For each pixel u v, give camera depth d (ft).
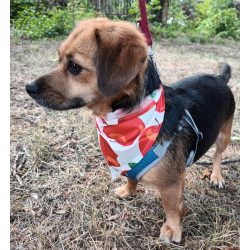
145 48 0.84
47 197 1.15
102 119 0.92
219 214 1.12
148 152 0.89
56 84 0.90
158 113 0.88
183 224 1.09
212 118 1.07
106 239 1.02
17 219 1.07
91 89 0.87
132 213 1.11
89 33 0.86
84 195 1.16
